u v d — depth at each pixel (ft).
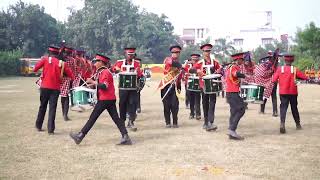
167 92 37.83
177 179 21.65
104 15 223.92
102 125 38.88
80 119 42.88
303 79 35.83
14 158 25.77
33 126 37.76
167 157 26.32
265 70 45.68
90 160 25.43
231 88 32.19
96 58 29.55
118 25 227.20
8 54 168.96
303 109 53.16
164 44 251.60
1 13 194.80
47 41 208.03
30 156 26.30
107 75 29.09
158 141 31.45
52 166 24.00
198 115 43.24
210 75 35.24
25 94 74.08
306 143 30.91
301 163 24.99
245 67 45.21
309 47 152.56
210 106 36.19
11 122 40.04
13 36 195.00
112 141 31.30
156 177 21.98
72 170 23.18
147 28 240.12
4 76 164.35
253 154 27.22
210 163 24.88
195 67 36.60
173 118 38.32
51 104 33.86
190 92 44.11
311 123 41.04
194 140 31.86
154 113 49.01
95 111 29.40
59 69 33.99
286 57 35.70
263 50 239.09
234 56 32.27
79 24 227.61
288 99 35.76
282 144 30.53
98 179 21.59
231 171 23.18
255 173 22.82
